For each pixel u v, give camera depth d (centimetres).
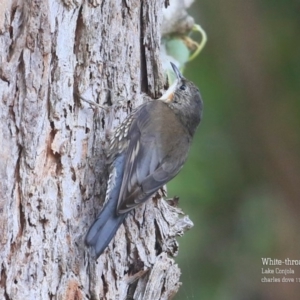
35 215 959
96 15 1027
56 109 977
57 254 975
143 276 1077
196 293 1781
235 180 1869
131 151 1027
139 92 1113
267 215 1877
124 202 980
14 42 950
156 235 1105
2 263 933
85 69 1021
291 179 1923
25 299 946
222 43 1930
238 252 1834
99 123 1041
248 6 1938
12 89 945
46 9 957
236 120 1902
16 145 948
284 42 1927
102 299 1032
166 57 1366
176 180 1770
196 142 1844
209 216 1819
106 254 1038
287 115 1928
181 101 1148
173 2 1412
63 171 987
